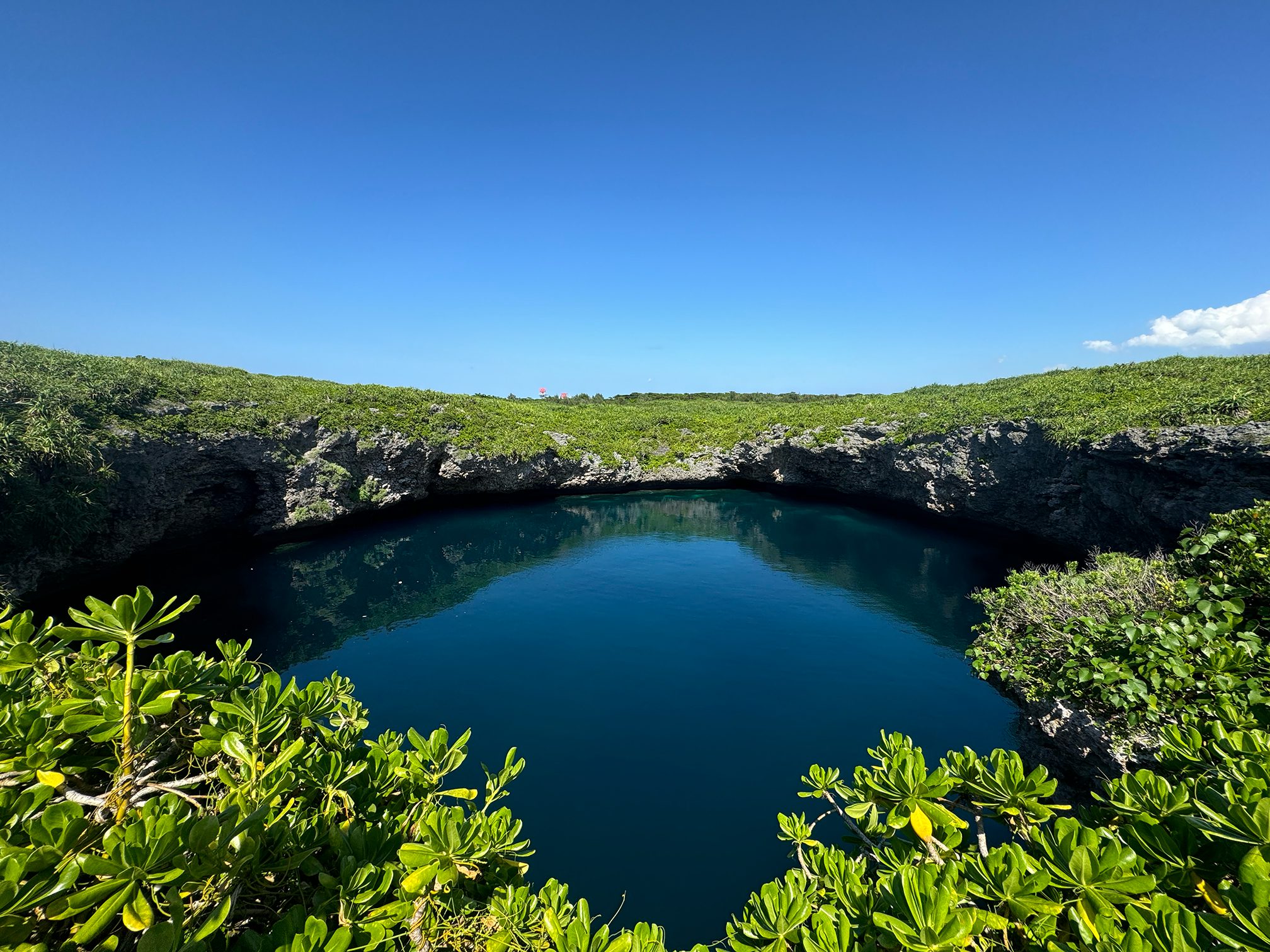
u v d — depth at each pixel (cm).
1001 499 2841
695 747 1280
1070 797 976
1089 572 1293
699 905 855
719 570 2739
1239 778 354
